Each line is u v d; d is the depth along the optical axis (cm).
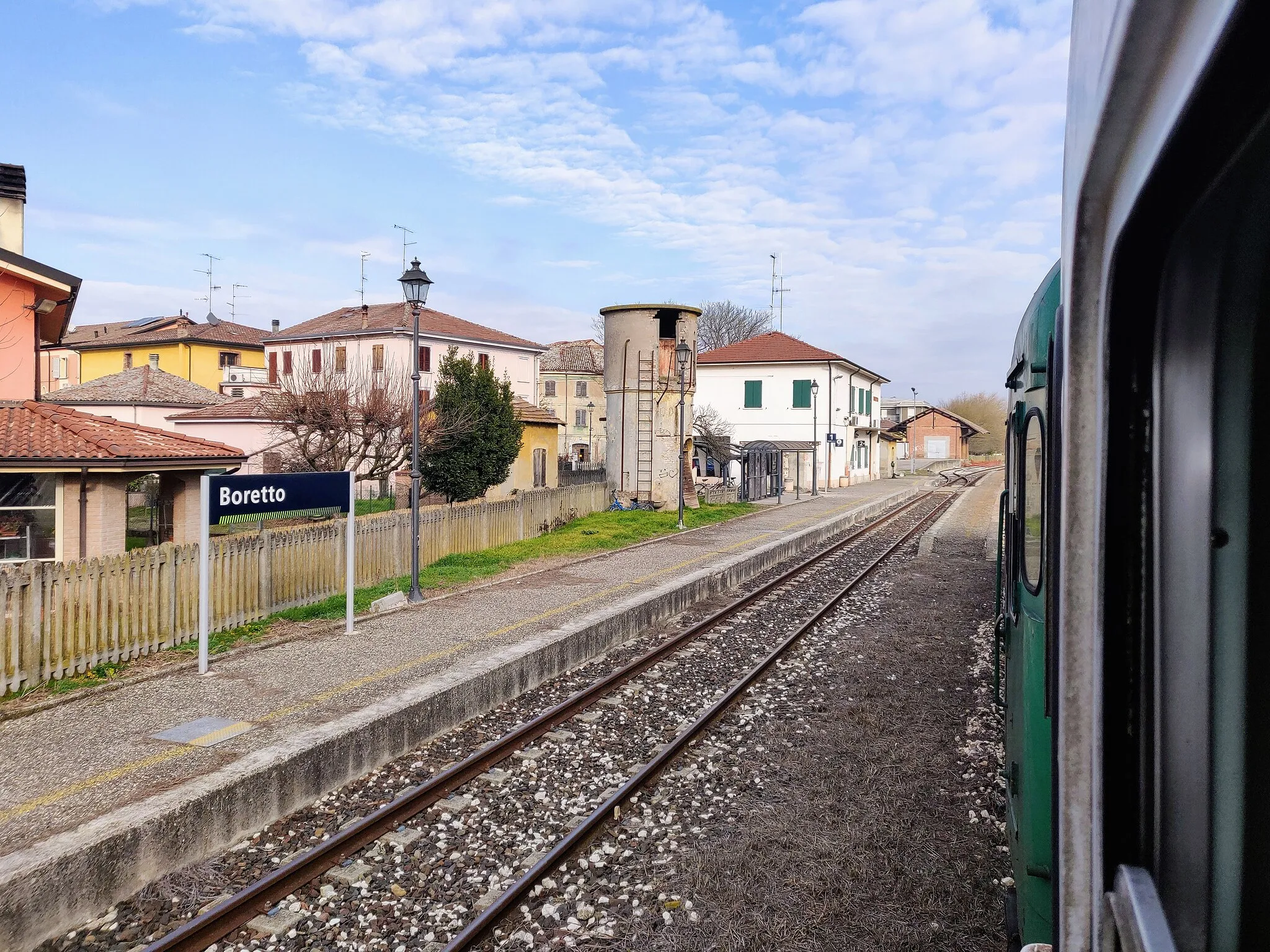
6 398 1669
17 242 1831
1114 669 158
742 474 3544
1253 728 154
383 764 754
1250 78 103
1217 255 150
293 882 540
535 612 1270
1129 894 147
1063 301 165
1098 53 136
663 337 2986
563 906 523
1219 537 155
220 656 1022
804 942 487
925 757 761
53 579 917
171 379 4209
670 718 870
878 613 1402
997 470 7488
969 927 500
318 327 4706
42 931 491
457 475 2420
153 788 641
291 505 1064
